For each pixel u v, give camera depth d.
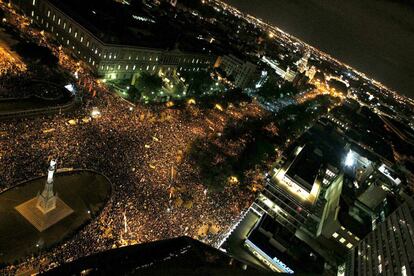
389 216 72.88
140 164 89.00
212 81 193.88
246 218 84.50
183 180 90.75
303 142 130.00
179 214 77.44
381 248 65.88
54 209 68.31
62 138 85.44
